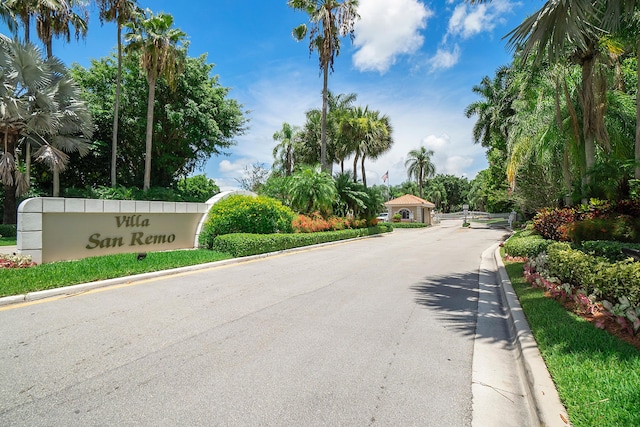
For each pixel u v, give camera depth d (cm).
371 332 450
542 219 1234
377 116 3209
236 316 506
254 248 1134
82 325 455
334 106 3108
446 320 512
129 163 2616
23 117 1565
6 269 702
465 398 296
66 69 1806
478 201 6919
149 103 2011
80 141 1898
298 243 1424
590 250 769
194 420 256
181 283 723
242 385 308
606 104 1106
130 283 711
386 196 6531
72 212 898
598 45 1033
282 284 733
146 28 1897
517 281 732
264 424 253
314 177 1858
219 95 2555
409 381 322
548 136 1270
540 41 670
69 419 254
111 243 998
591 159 1092
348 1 2045
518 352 393
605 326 420
